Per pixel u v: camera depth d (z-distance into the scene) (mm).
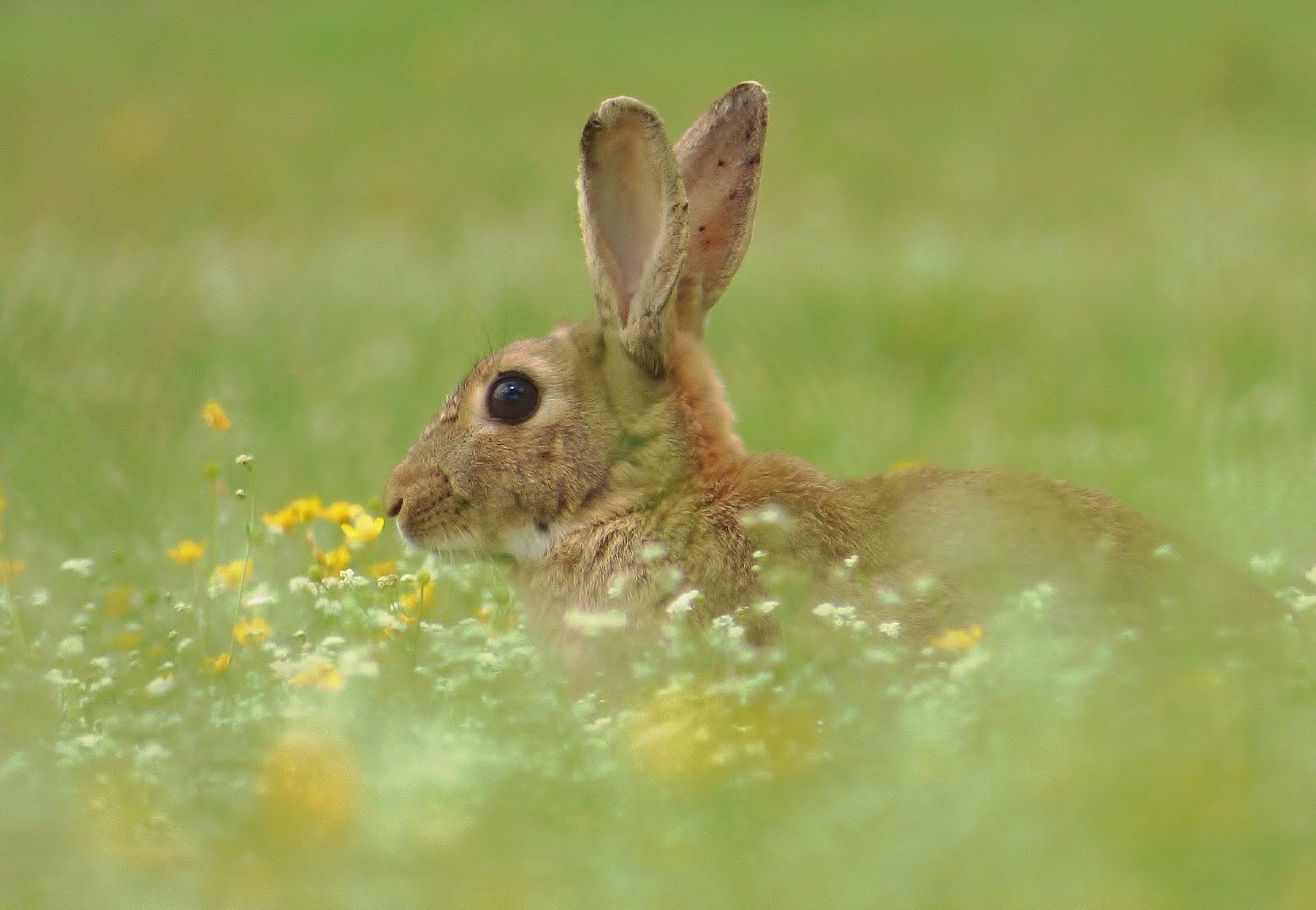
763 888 6430
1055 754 7164
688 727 7992
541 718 8375
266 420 17375
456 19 49812
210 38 48875
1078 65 43531
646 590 9812
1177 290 22203
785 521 9742
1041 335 20797
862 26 48406
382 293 23750
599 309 10328
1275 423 16219
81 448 15398
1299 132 38031
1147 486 13859
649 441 10102
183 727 8758
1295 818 6512
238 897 6871
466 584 11531
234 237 30594
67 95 43656
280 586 12203
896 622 9180
